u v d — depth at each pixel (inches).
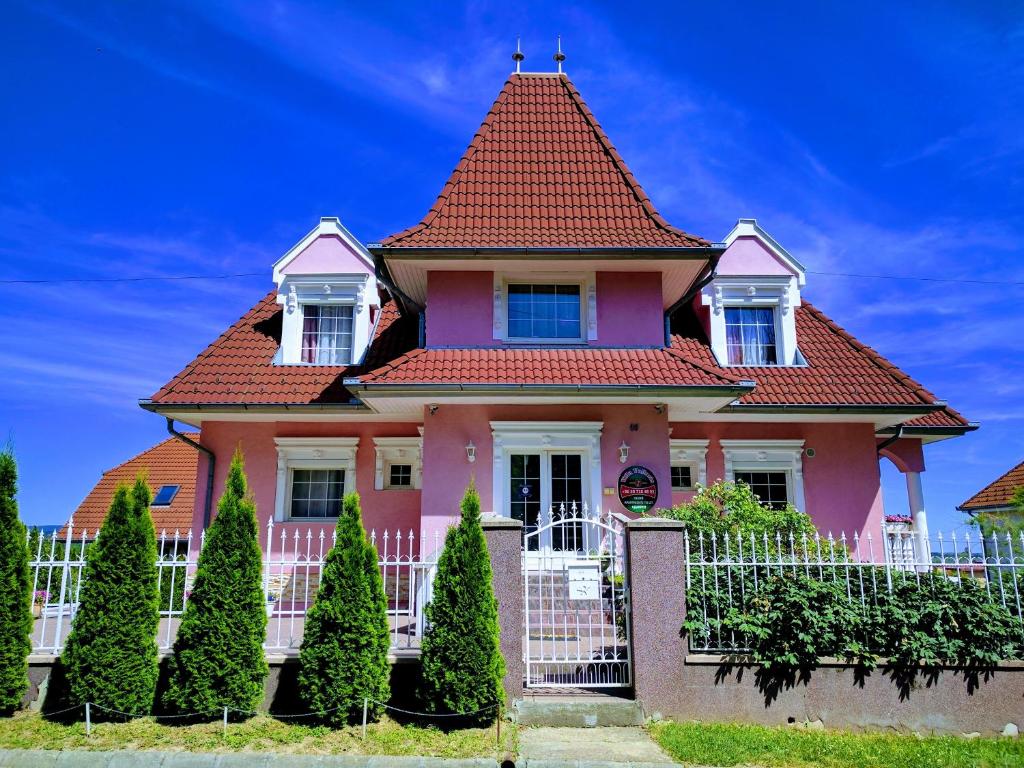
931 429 594.6
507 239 522.0
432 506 491.2
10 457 346.9
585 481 504.1
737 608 348.2
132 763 287.0
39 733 309.9
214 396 543.8
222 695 320.8
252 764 284.8
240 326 630.5
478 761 285.4
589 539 489.1
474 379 477.7
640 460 498.9
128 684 322.7
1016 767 293.0
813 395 546.0
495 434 498.3
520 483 504.7
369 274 599.8
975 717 336.2
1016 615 353.7
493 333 530.0
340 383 557.6
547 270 538.6
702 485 510.6
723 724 330.6
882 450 620.7
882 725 335.0
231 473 346.0
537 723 327.3
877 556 554.3
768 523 428.8
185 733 309.9
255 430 577.3
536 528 495.8
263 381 561.0
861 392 550.9
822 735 323.9
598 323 534.3
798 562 352.8
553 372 486.9
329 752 293.9
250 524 340.2
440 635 325.4
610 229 540.1
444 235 526.9
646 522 350.0
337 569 331.6
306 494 583.5
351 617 324.5
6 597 333.1
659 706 334.3
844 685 338.3
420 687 328.8
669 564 346.9
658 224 543.8
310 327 601.9
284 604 542.6
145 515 343.6
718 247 505.7
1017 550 363.3
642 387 468.8
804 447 572.1
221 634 323.6
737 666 338.6
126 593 330.3
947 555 365.7
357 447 577.9
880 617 343.6
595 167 592.7
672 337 587.2
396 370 487.5
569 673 359.9
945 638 339.0
